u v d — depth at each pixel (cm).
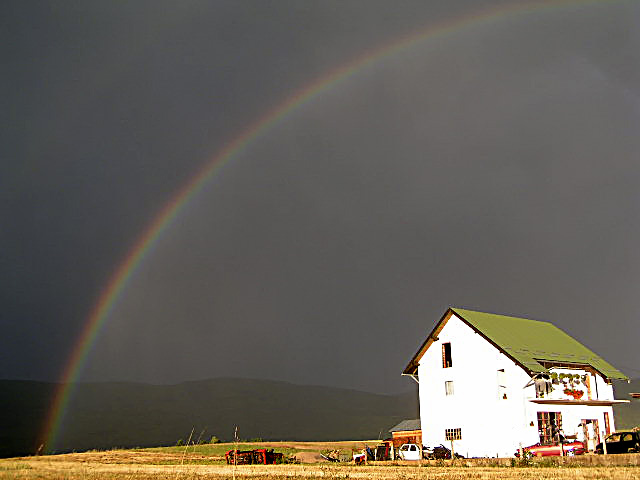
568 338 6725
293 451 7150
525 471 3372
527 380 5612
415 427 7125
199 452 6831
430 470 3606
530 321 6694
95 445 14650
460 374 5956
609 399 6400
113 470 3616
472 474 3183
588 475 2948
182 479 2952
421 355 6212
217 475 3216
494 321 6200
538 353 5947
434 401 6066
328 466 4266
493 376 5791
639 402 12731
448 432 5941
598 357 6638
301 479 2928
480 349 5891
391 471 3531
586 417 6109
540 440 5575
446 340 6088
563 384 5994
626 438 4509
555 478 2805
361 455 5169
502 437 5647
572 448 4603
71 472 3369
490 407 5756
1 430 15062
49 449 13350
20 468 3800
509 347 5784
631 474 2956
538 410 5638
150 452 6769
